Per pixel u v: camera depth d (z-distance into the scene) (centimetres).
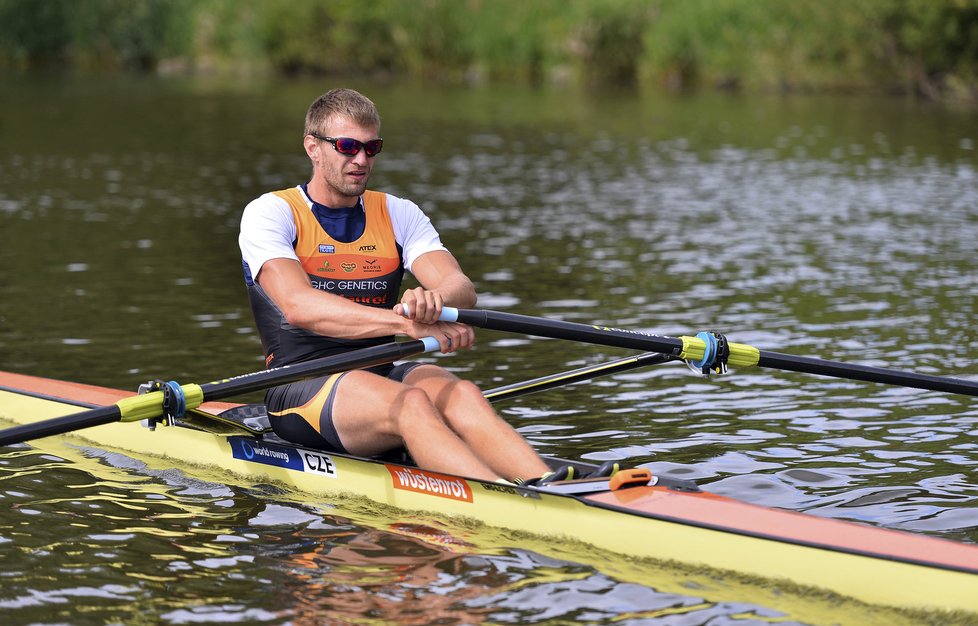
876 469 1458
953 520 1282
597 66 9538
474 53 9969
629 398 1786
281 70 10844
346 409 1343
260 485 1417
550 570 1158
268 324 1402
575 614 1060
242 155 5091
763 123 6538
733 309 2384
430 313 1281
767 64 8756
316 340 1390
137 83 9375
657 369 1969
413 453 1297
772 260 2928
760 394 1806
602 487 1237
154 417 1266
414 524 1281
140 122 6462
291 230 1390
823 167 4803
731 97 8244
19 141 5531
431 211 3725
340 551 1205
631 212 3722
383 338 1424
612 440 1580
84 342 2094
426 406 1302
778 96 8306
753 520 1157
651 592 1110
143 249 3019
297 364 1284
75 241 3123
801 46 8600
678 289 2584
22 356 1992
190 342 2097
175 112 7031
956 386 1406
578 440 1580
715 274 2753
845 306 2408
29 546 1210
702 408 1731
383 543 1226
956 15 7744
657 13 9369
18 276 2677
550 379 1550
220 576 1138
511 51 9781
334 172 1380
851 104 7712
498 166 4866
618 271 2794
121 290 2538
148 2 11156
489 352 2081
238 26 10825
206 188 4141
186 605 1073
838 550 1095
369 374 1357
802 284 2638
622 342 1334
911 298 2484
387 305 1450
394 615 1054
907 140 5725
